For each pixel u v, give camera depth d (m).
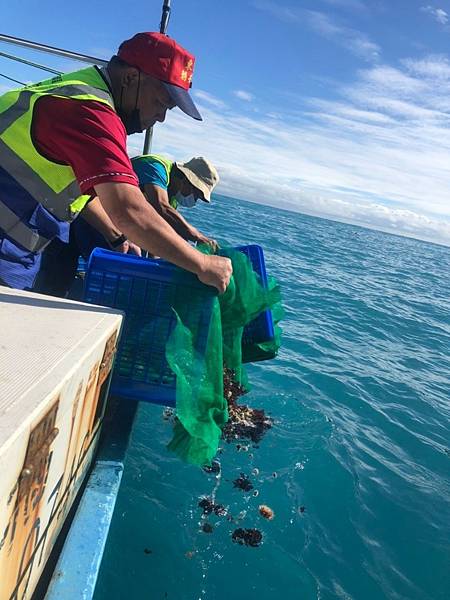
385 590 2.69
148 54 2.18
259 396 4.64
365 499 3.44
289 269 14.34
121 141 1.97
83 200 2.48
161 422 3.71
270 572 2.56
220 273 2.28
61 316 1.78
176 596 2.33
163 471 3.12
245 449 3.53
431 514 3.50
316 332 7.81
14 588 1.31
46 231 2.32
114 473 2.24
